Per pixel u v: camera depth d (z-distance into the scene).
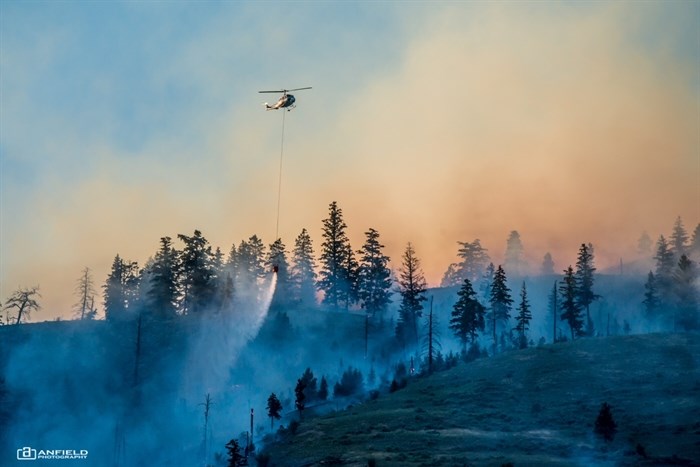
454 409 89.25
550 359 103.94
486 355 120.88
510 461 66.94
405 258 150.25
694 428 72.12
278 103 99.88
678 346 103.56
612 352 103.75
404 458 70.69
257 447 88.12
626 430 74.62
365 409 95.56
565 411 83.50
